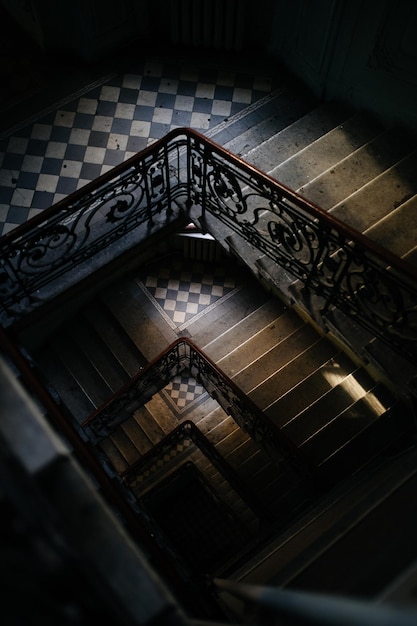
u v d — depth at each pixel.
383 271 4.08
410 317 4.67
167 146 5.19
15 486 1.05
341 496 4.36
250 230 5.45
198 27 7.30
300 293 5.21
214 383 7.55
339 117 6.87
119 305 8.83
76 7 6.70
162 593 1.30
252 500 7.44
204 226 5.98
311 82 7.26
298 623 1.52
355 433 6.20
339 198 5.81
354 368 7.09
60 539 1.13
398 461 3.83
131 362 8.44
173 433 8.22
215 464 8.26
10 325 5.56
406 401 5.45
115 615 1.24
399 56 5.85
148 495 8.90
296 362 7.34
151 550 3.77
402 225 5.18
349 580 1.99
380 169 5.97
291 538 4.00
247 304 9.13
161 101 7.28
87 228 5.50
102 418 7.61
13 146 6.88
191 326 8.90
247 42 7.58
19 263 5.16
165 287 9.16
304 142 6.70
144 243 6.15
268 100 7.36
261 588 1.97
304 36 6.90
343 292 4.72
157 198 6.15
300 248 4.79
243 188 6.11
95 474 3.80
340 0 5.94
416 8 5.38
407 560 1.86
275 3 6.92
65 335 8.55
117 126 7.10
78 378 8.27
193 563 9.30
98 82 7.33
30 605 1.02
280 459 6.53
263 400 7.18
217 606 3.93
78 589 1.12
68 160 6.84
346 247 4.23
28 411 1.23
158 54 7.55
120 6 7.00
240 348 8.11
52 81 7.30
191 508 9.85
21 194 6.62
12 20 7.55
